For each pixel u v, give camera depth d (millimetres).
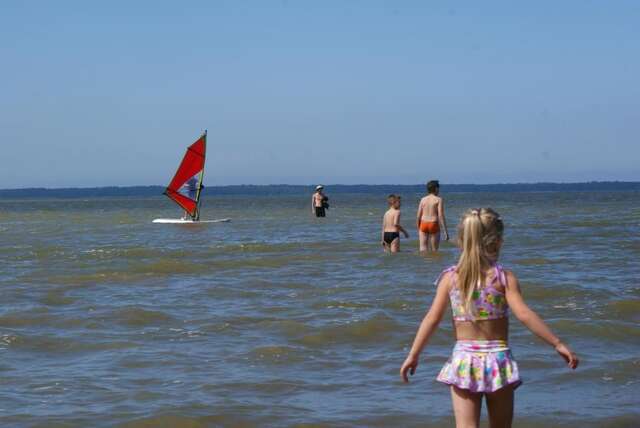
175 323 15109
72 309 16641
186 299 18000
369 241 33875
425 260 24750
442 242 31266
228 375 11312
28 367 11859
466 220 7281
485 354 7098
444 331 13883
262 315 15805
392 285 19484
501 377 7023
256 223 52125
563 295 17547
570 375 11023
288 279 21281
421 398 10125
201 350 12867
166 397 10203
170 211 89125
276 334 13992
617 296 17375
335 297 17859
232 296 18422
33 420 9273
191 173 53406
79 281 21203
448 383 7184
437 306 7352
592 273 21438
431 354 12391
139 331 14414
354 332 13977
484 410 9453
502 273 7195
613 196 150875
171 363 12023
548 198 141000
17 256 28469
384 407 9758
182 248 31234
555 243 31531
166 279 21547
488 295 7145
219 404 9883
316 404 9906
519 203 102875
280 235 38969
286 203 126812
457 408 7156
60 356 12570
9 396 10297
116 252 29547
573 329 13844
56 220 63938
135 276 22141
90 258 27484
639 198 127875
